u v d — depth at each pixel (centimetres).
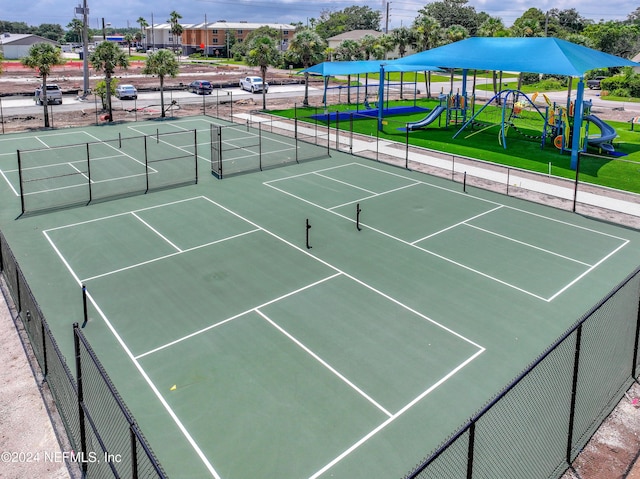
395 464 956
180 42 18162
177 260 1800
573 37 6544
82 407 929
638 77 6719
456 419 1071
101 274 1695
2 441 1012
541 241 1991
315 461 966
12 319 1438
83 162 3017
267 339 1349
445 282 1664
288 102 5753
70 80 7406
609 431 1037
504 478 854
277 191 2558
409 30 6353
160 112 4850
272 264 1777
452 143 3762
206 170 2903
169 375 1204
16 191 2502
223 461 962
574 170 2989
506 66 3531
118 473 894
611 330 1282
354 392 1155
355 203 2398
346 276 1695
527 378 1128
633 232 2088
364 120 4719
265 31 12125
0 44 11606
